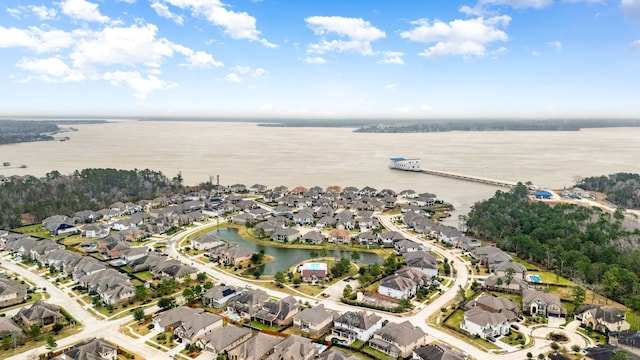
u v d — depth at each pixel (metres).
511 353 82.88
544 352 83.06
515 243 146.62
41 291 112.56
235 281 120.12
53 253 132.50
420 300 107.44
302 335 90.19
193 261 136.50
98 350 79.31
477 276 123.94
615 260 125.00
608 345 82.06
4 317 93.44
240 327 91.19
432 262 127.00
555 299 100.62
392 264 127.12
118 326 93.69
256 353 79.69
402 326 87.12
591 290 114.31
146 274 125.62
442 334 90.25
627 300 100.94
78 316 98.50
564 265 126.94
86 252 144.00
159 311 100.94
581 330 92.31
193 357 81.44
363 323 89.44
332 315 96.06
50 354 81.88
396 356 81.69
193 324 89.06
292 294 111.00
